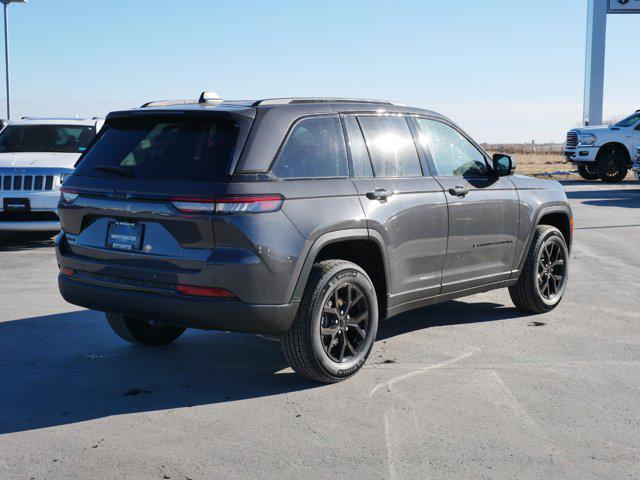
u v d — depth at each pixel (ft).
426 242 18.34
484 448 12.82
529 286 22.20
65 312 23.12
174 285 14.88
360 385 16.14
